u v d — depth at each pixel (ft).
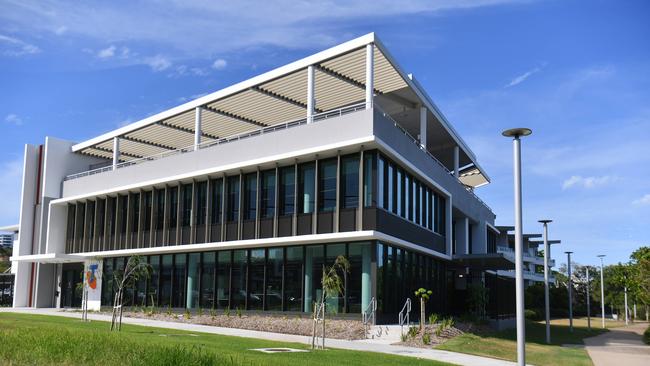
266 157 95.81
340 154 89.71
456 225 145.18
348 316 85.46
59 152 146.30
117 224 123.34
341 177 89.35
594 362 76.79
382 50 88.58
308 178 93.09
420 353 64.18
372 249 85.35
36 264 144.05
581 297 304.91
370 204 86.02
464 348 71.92
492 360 63.77
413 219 102.94
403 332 77.41
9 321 81.71
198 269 106.73
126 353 42.96
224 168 101.50
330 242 89.30
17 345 45.83
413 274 101.86
